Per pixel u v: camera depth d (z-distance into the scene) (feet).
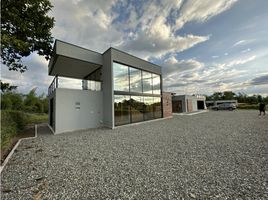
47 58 30.91
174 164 11.39
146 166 11.19
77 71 40.68
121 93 34.63
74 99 30.17
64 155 14.38
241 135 20.62
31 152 15.60
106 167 11.23
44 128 34.35
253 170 9.81
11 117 25.49
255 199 6.81
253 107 99.55
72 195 7.65
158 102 48.37
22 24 22.24
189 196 7.25
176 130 26.71
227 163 11.16
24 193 7.95
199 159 12.24
